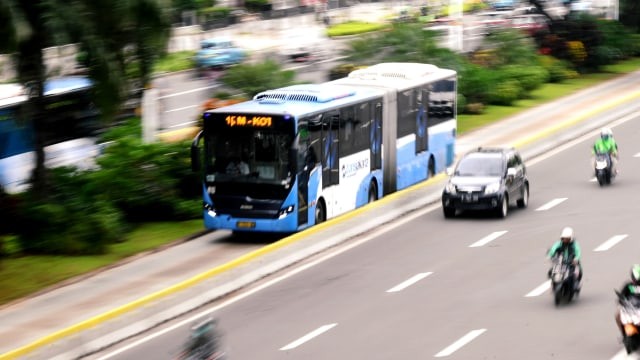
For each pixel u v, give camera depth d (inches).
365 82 2741.1
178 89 4571.9
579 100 4131.4
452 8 4753.9
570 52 4763.8
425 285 1911.9
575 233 2277.3
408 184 2792.8
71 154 2689.5
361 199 2534.5
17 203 2170.3
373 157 2596.0
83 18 2149.4
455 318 1695.4
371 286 1923.0
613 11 5679.1
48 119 2640.3
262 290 1930.4
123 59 2250.2
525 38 4717.0
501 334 1598.2
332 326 1676.9
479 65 4382.4
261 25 6717.5
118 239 2244.1
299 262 2123.5
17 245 2134.6
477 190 2434.8
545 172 3016.7
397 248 2214.6
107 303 1812.3
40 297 1860.2
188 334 1668.3
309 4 7485.2
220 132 2256.4
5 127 2578.7
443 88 2992.1
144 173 2420.0
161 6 2214.6
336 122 2406.5
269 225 2226.9
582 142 3481.8
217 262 2089.1
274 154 2229.3
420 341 1577.3
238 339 1628.9
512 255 2107.5
